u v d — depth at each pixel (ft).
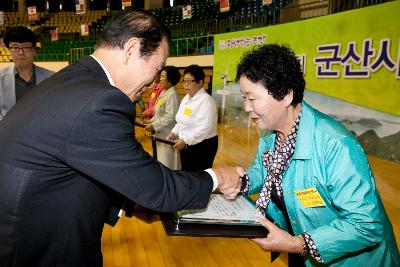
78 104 2.32
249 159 16.15
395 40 13.79
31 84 6.58
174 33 35.91
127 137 2.43
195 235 2.66
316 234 2.78
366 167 2.85
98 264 2.76
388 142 14.49
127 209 3.21
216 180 3.03
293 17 23.80
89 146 2.31
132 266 6.55
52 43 42.45
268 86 2.75
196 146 8.39
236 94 24.94
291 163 3.08
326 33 17.03
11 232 2.34
